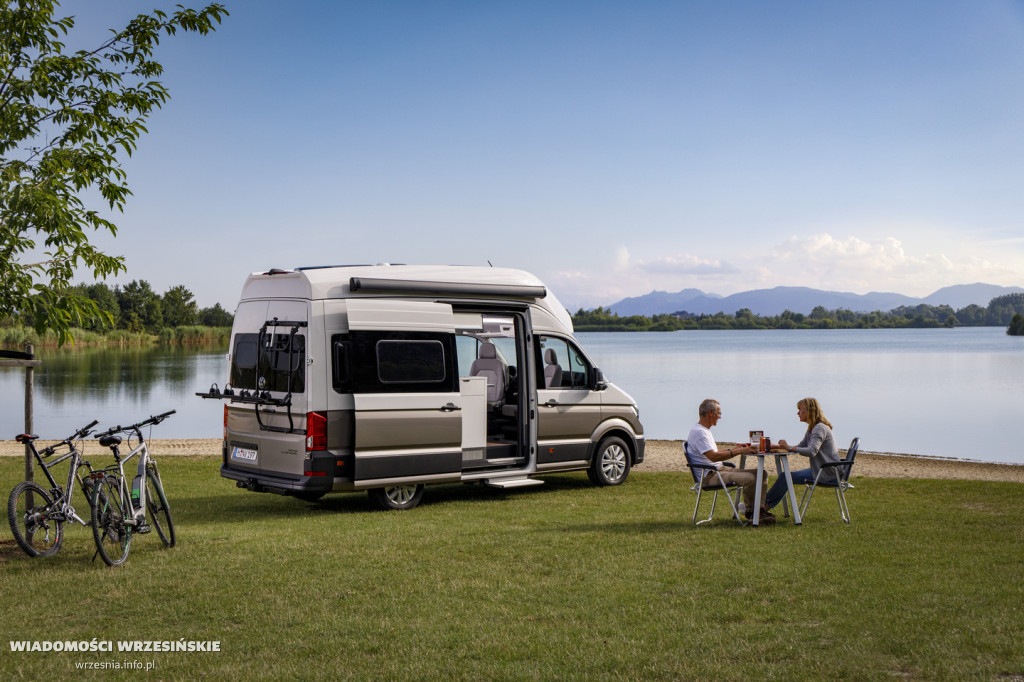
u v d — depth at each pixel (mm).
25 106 7594
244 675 4496
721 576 6305
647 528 8383
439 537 7895
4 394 34156
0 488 11383
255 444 9828
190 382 41062
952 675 4328
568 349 11711
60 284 7930
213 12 8211
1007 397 36375
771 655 4691
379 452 9508
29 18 7457
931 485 11836
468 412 10625
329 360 9320
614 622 5285
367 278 9648
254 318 10055
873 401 34469
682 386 41906
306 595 5879
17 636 5066
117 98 7973
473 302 10695
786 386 42094
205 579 6281
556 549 7320
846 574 6305
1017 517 8969
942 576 6203
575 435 11562
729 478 8719
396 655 4770
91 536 7961
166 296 117312
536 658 4707
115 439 7059
